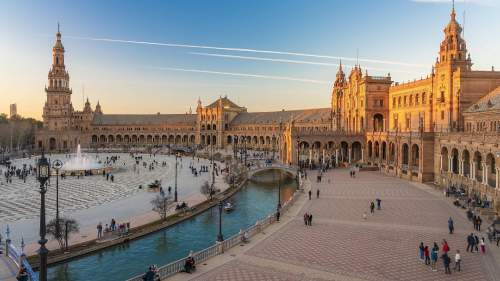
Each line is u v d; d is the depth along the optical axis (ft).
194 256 122.93
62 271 138.51
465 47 323.78
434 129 328.49
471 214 175.42
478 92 310.45
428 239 148.77
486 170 209.56
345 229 163.84
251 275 113.91
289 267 120.26
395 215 187.62
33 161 484.33
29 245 152.25
